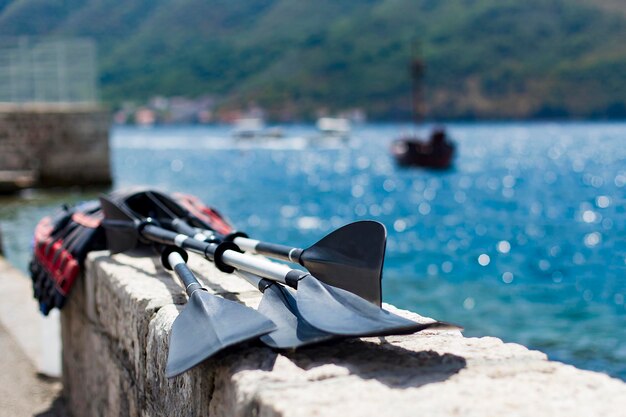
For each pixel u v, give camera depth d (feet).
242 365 7.55
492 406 6.35
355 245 8.74
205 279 12.23
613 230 101.14
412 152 232.73
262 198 147.95
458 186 179.93
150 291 11.56
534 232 99.81
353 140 518.37
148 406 10.87
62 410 17.60
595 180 195.93
